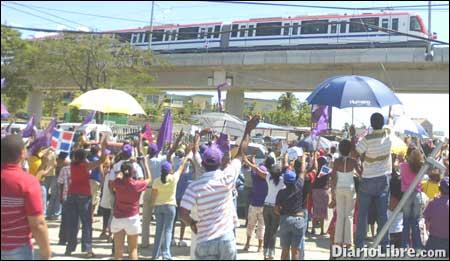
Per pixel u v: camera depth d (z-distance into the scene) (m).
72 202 8.66
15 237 4.48
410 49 29.61
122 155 9.13
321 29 34.06
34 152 9.11
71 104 9.17
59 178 10.55
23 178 4.51
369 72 33.00
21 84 33.41
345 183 8.00
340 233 8.00
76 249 9.26
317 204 11.57
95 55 32.56
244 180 13.01
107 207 10.26
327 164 11.55
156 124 40.16
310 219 12.67
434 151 6.41
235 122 15.55
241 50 37.25
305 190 7.60
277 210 7.37
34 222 4.51
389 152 7.55
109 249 9.38
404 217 8.68
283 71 36.25
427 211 7.04
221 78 37.44
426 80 31.34
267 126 33.09
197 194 5.32
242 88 38.84
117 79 33.50
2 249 4.47
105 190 10.27
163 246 8.52
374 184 7.50
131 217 7.51
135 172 7.80
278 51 34.25
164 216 8.52
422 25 30.88
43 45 32.03
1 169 4.54
